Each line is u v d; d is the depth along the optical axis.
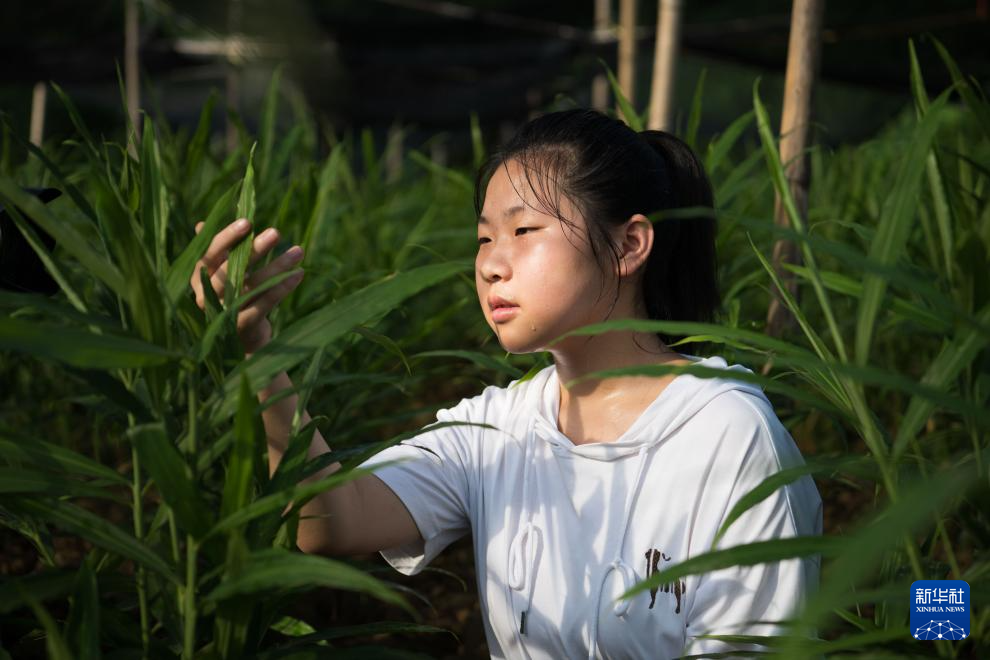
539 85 11.52
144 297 1.05
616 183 1.46
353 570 0.96
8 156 2.83
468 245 4.86
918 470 1.40
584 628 1.46
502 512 1.57
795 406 2.60
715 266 1.68
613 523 1.47
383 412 3.92
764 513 1.41
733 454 1.43
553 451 1.54
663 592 1.43
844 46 15.14
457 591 2.77
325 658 1.14
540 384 1.63
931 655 1.08
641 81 19.08
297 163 3.23
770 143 1.37
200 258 1.23
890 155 3.68
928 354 3.29
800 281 2.00
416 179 5.71
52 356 0.91
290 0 8.43
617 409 1.54
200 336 1.28
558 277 1.44
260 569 1.02
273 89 2.73
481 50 10.58
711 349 2.11
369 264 3.55
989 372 1.41
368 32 9.81
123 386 1.15
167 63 10.03
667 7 3.73
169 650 1.23
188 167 2.39
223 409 1.13
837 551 0.96
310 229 2.11
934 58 8.93
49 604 2.23
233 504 1.10
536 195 1.44
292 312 2.25
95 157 1.34
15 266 1.43
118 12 16.86
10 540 2.77
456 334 4.50
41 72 10.00
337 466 1.50
